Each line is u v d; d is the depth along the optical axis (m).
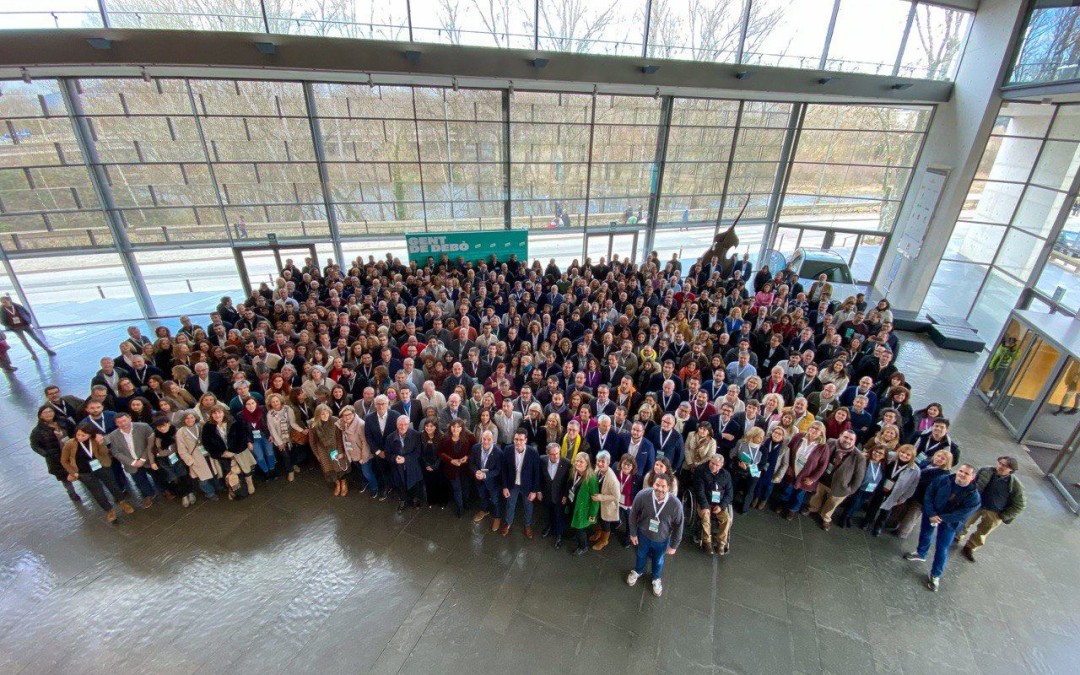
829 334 7.08
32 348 9.79
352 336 7.48
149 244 11.27
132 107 10.16
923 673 4.04
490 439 4.81
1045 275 9.97
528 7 10.63
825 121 13.49
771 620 4.44
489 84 11.28
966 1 11.29
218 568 4.91
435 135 12.12
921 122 12.90
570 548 5.17
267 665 4.00
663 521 4.26
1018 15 10.16
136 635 4.25
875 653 4.17
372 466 5.72
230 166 11.16
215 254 12.44
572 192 13.55
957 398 8.54
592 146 13.02
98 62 8.29
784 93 11.77
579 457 4.51
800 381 6.47
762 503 5.69
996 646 4.27
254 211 11.73
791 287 10.37
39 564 4.95
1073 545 5.38
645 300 9.20
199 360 6.64
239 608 4.49
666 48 11.73
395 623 4.36
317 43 9.04
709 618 4.45
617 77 10.77
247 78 9.95
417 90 11.56
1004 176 11.14
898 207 13.66
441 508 5.70
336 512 5.64
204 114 10.56
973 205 11.66
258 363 6.48
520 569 4.91
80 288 11.18
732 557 5.11
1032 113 10.44
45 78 9.36
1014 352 7.86
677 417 5.20
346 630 4.29
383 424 5.33
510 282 10.62
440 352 7.12
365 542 5.22
